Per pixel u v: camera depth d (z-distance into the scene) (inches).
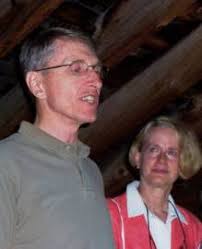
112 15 89.9
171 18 88.8
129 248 80.4
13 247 55.6
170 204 88.7
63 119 64.2
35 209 56.0
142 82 100.7
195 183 169.3
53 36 64.9
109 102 104.3
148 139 88.4
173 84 99.2
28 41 66.7
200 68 96.5
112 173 127.1
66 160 62.1
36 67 64.9
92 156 116.6
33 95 66.6
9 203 54.4
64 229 56.8
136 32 90.0
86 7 103.4
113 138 109.7
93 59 65.9
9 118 103.3
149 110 103.9
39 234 55.6
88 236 59.1
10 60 119.0
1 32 83.9
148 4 86.7
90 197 62.2
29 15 80.6
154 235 82.5
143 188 87.0
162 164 85.5
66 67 64.0
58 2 79.8
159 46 112.0
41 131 62.1
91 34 92.6
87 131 106.9
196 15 103.6
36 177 57.9
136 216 82.7
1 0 79.4
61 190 58.9
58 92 63.4
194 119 116.6
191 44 94.7
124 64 119.9
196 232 88.7
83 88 63.8
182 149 89.1
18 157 58.3
